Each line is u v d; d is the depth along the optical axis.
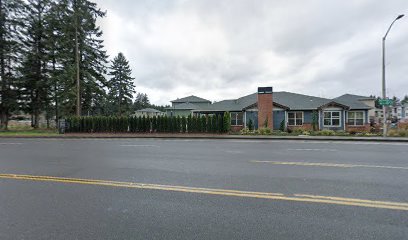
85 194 4.81
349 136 18.94
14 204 4.30
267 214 3.76
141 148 12.18
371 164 7.66
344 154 9.92
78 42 30.47
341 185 5.25
